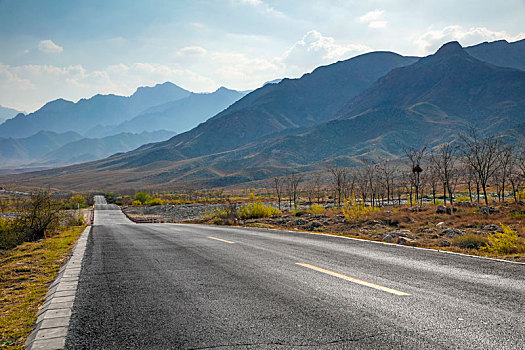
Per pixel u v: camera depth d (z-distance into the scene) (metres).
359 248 8.27
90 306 4.17
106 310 4.01
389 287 4.68
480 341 2.97
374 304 3.98
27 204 15.35
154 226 20.52
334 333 3.19
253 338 3.12
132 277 5.61
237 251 7.95
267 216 24.19
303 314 3.70
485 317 3.53
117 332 3.36
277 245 8.88
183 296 4.47
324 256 7.12
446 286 4.72
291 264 6.32
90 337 3.25
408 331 3.21
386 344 2.94
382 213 18.19
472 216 14.96
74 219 23.48
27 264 7.48
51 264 7.43
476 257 6.93
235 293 4.54
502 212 15.39
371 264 6.26
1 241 13.11
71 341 3.17
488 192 40.06
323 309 3.84
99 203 96.75
